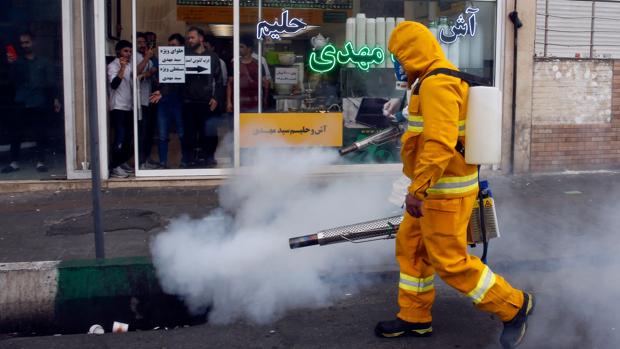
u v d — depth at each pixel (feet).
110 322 17.01
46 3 28.86
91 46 16.30
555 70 31.22
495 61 30.81
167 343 15.10
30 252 19.80
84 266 16.79
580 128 31.68
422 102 13.09
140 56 28.71
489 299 13.69
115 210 24.40
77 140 28.25
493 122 13.43
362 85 30.19
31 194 27.07
